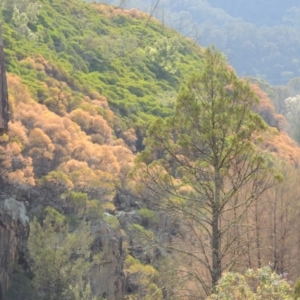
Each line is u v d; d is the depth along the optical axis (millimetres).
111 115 89250
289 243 52312
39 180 61125
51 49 109875
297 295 24172
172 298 38750
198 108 32406
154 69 126188
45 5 129125
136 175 33844
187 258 48219
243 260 44156
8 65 86562
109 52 121375
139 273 56031
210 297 24672
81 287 50406
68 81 96188
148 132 33250
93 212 59219
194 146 32500
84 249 53469
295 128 161125
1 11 111750
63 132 69500
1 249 50875
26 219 55312
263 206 52344
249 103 32844
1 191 55969
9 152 58656
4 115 31594
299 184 56531
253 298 23469
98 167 69875
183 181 33656
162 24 160500
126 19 151500
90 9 146375
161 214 62969
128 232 61812
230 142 31891
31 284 51094
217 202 32000
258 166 32719
